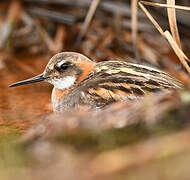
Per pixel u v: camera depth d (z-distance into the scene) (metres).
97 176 5.71
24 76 14.21
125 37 15.82
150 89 9.40
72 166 6.13
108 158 6.05
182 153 5.74
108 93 9.69
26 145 7.22
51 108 11.88
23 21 16.50
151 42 15.59
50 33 16.59
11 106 12.02
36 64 15.14
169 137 6.23
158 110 7.00
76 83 11.17
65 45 16.06
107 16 16.38
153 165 5.69
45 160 6.53
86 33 16.16
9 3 16.61
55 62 11.25
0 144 8.18
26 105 12.10
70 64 11.15
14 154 6.95
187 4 15.19
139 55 15.07
